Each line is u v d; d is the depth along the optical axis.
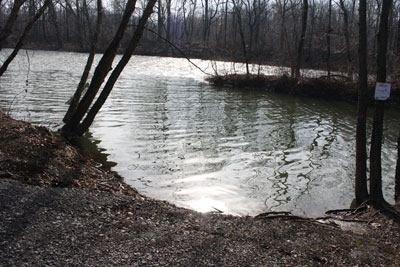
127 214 5.62
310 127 15.84
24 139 8.45
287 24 61.81
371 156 7.17
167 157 10.30
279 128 15.19
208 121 15.62
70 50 60.28
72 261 4.12
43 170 7.27
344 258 4.88
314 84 27.09
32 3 15.97
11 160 7.19
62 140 10.22
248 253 4.75
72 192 6.18
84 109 11.42
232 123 15.52
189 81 31.69
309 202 7.79
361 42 7.23
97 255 4.30
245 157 10.80
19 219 4.90
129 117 15.30
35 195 5.75
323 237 5.52
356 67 31.14
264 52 48.50
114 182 7.88
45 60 41.66
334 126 16.41
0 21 13.37
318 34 37.28
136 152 10.60
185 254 4.55
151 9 10.74
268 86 29.80
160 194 7.71
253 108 20.14
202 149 11.32
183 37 73.94
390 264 4.82
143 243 4.71
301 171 9.84
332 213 7.20
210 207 7.26
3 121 9.42
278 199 7.89
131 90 23.52
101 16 12.06
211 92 25.94
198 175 9.03
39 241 4.45
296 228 5.81
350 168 10.27
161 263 4.28
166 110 17.48
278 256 4.75
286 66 32.19
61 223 4.97
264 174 9.45
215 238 5.08
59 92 20.19
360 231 6.05
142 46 65.62
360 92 7.41
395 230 5.99
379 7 28.92
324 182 9.07
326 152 11.87
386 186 9.08
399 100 23.12
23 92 19.41
